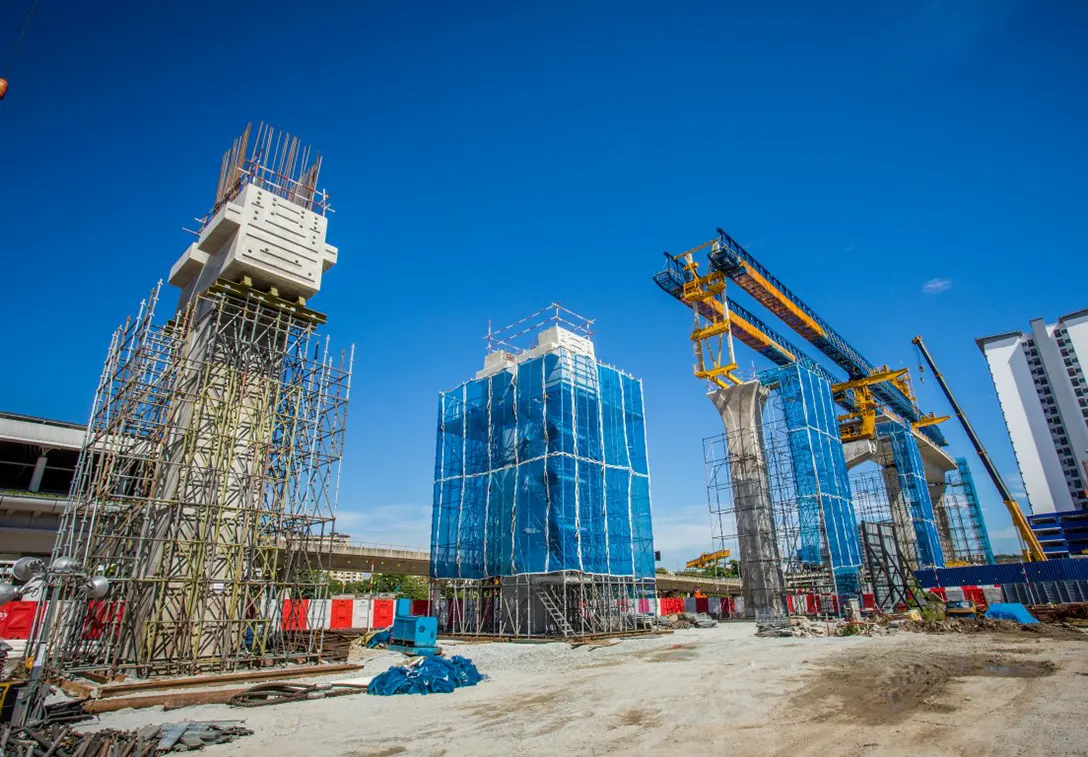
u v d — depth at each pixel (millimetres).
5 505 38312
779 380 53938
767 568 47906
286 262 24641
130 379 21125
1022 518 63562
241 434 22812
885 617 36875
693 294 54281
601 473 38438
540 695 15766
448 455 43344
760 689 15539
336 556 49781
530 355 41750
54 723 11914
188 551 20531
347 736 11664
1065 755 9164
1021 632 30766
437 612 40281
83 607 19766
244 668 19453
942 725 11219
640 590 40438
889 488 74125
